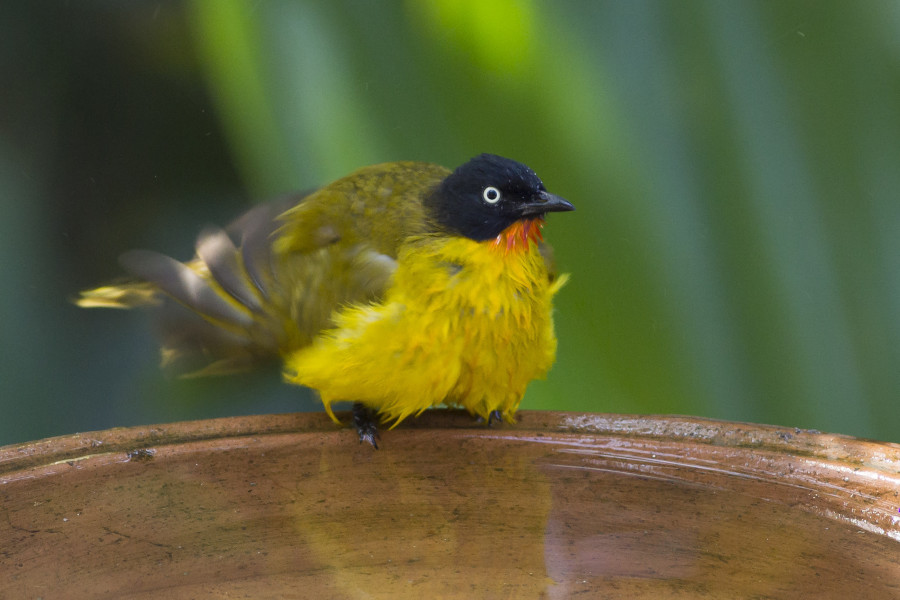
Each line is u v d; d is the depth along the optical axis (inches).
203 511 245.0
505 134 336.5
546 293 314.3
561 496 253.6
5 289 502.0
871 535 229.3
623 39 328.5
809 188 323.6
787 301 322.7
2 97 528.4
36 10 527.5
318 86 348.2
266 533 234.7
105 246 538.3
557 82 330.0
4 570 213.8
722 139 326.3
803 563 215.3
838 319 321.4
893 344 319.3
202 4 359.9
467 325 296.4
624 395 330.0
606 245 329.1
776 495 249.9
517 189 296.0
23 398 485.4
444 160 343.9
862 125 321.4
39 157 532.7
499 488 259.3
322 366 302.5
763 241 324.2
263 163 360.2
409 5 339.9
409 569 217.5
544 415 299.6
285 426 294.0
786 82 324.2
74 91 539.2
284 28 352.2
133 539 229.8
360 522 240.7
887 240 320.8
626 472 265.9
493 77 334.3
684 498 249.8
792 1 320.8
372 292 300.7
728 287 325.7
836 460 257.1
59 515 238.8
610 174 329.1
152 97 557.9
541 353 310.5
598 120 329.4
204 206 547.8
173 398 506.3
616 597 202.8
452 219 299.3
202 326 356.5
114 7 534.6
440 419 312.5
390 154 346.3
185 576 213.9
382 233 310.7
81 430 488.4
